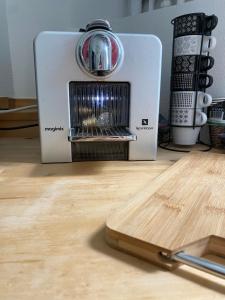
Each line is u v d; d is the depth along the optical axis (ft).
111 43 1.41
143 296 0.59
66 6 2.72
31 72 2.71
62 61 1.45
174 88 1.98
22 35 2.64
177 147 2.08
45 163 1.61
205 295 0.60
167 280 0.64
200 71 1.89
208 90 2.26
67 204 1.06
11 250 0.75
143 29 2.57
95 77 1.47
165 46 2.44
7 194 1.16
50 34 1.41
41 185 1.26
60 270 0.67
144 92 1.57
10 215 0.97
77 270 0.68
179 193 1.11
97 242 0.80
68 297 0.59
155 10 2.46
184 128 1.98
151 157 1.68
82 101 1.63
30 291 0.60
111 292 0.61
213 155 1.74
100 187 1.24
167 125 2.17
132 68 1.51
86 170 1.49
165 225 0.83
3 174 1.42
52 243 0.79
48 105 1.51
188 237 0.75
